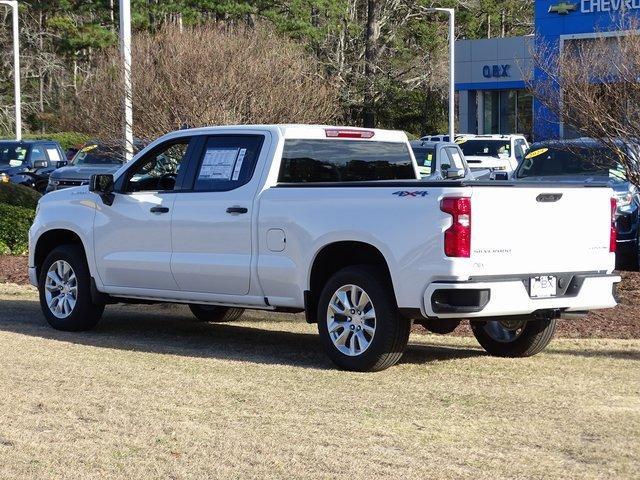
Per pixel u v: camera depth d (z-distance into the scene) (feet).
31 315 46.21
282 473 22.45
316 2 172.35
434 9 124.36
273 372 33.12
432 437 25.16
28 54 223.71
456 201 31.32
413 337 40.70
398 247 32.27
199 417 27.07
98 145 80.69
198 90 63.00
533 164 63.62
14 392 29.68
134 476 22.43
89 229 40.98
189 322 45.34
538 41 99.60
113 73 76.54
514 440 24.90
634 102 50.78
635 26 53.11
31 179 104.42
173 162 40.98
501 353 36.58
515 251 32.32
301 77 67.67
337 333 33.83
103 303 41.34
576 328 41.93
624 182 63.00
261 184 36.19
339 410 27.91
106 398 29.04
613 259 34.91
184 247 38.09
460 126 195.00
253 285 36.22
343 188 33.81
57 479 22.29
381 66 197.26
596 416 27.12
